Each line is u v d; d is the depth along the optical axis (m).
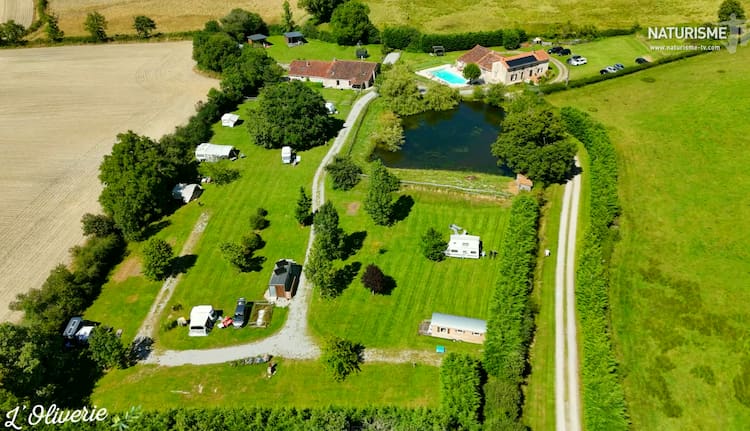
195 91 151.00
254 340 76.62
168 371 72.69
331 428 59.38
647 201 98.81
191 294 84.62
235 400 68.44
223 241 95.12
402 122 135.00
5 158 121.12
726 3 164.12
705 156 110.00
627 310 77.81
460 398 62.53
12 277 88.25
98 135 129.50
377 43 181.88
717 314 75.88
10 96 151.00
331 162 115.94
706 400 65.31
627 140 117.00
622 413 60.62
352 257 90.06
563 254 88.94
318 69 153.50
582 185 105.25
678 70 146.75
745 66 144.00
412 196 103.19
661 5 189.00
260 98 126.62
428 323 77.88
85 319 80.75
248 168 115.31
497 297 76.56
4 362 65.00
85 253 88.12
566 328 76.12
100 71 166.62
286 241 94.50
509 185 104.69
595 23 180.75
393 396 67.94
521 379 68.31
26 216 102.44
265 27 191.38
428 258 88.56
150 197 97.44
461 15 194.75
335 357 69.19
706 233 90.44
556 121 102.88
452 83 149.62
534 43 170.88
